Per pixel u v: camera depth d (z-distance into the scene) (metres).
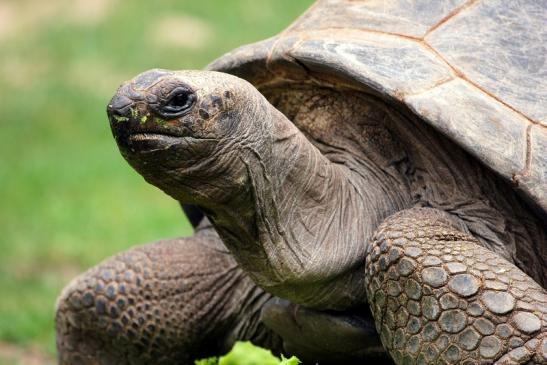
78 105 21.45
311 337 6.09
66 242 13.35
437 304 5.24
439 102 5.57
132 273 6.63
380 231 5.58
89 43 25.28
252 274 5.69
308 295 5.79
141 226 13.88
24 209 15.27
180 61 23.88
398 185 6.09
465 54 5.89
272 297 6.45
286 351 6.42
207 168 5.17
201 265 6.71
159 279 6.63
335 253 5.72
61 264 12.78
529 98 5.70
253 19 26.02
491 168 5.41
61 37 26.02
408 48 5.92
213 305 6.67
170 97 4.98
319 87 6.20
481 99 5.64
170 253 6.74
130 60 24.05
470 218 5.80
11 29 27.55
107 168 17.55
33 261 12.87
